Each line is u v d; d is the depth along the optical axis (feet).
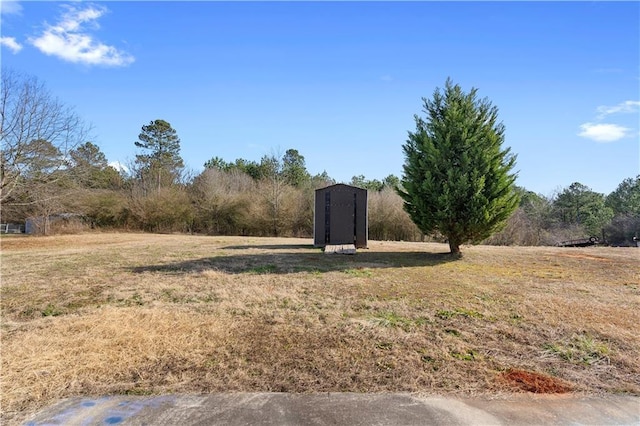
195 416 7.64
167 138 125.08
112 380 9.22
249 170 111.45
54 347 11.10
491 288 18.86
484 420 7.52
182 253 34.12
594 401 8.29
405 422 7.43
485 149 27.55
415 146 29.96
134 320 13.57
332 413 7.75
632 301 16.34
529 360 10.38
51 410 7.89
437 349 11.07
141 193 96.37
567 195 106.73
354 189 39.40
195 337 11.96
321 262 27.61
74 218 86.12
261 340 11.76
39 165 60.90
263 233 86.43
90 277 22.09
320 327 12.94
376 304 15.74
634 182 110.52
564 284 19.94
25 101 57.88
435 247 39.93
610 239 88.94
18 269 25.46
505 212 27.78
